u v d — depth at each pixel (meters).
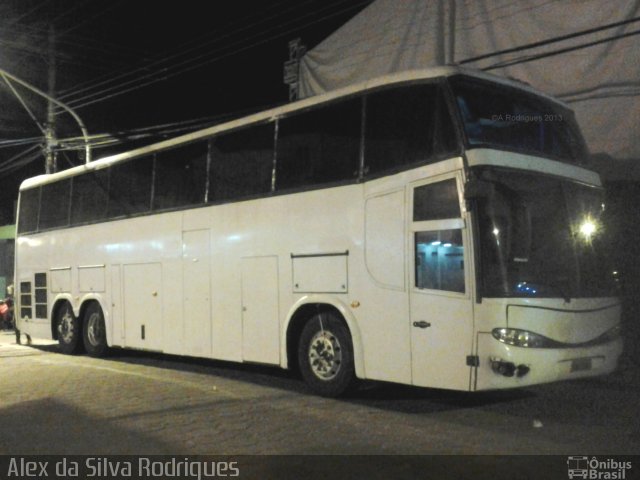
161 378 10.43
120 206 12.42
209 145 10.49
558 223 7.44
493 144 7.25
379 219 7.86
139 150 12.05
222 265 10.00
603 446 6.23
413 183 7.51
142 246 11.72
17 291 16.03
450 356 6.99
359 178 8.13
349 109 8.41
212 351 10.10
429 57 12.92
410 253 7.45
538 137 7.95
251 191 9.63
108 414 7.86
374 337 7.80
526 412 7.68
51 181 14.84
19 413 8.12
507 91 7.79
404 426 7.02
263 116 9.59
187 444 6.47
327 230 8.45
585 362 7.14
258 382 9.93
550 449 6.14
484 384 6.70
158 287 11.30
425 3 13.05
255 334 9.40
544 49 11.20
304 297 8.66
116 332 12.34
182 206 10.88
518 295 6.79
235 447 6.32
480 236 6.83
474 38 12.23
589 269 7.58
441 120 7.34
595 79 10.54
